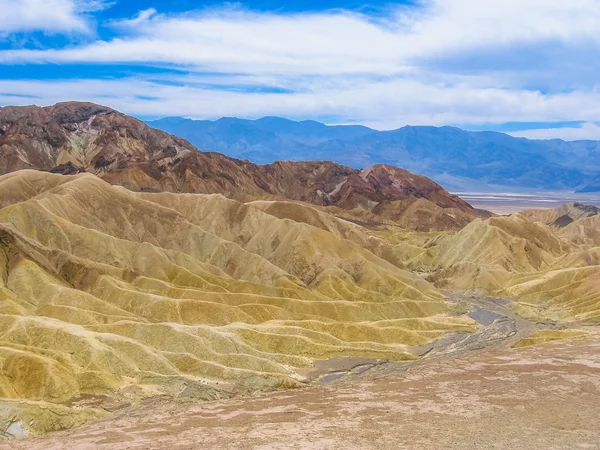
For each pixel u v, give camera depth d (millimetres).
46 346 88125
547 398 62406
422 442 48781
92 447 49812
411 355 110812
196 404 71438
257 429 53594
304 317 131375
